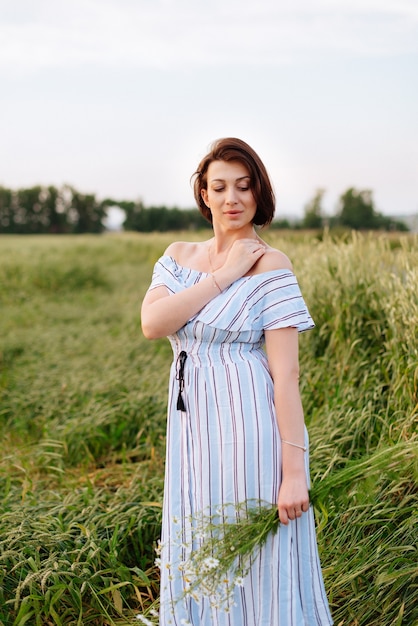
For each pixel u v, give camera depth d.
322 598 2.05
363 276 4.40
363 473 2.04
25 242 27.69
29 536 2.80
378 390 3.69
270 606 1.95
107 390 5.43
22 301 11.81
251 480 1.95
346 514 2.72
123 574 2.75
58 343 7.76
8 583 2.55
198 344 2.02
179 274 2.15
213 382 1.98
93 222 56.72
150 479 3.68
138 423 4.75
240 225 2.07
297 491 1.92
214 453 1.97
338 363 4.18
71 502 3.41
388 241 4.77
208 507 1.99
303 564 2.00
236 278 2.00
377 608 2.33
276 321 1.97
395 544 2.54
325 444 3.41
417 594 2.30
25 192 55.50
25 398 5.62
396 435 3.15
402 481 2.60
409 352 3.46
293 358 1.98
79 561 2.77
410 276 3.76
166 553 2.09
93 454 4.56
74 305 11.52
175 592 2.05
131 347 7.00
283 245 6.57
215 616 2.00
